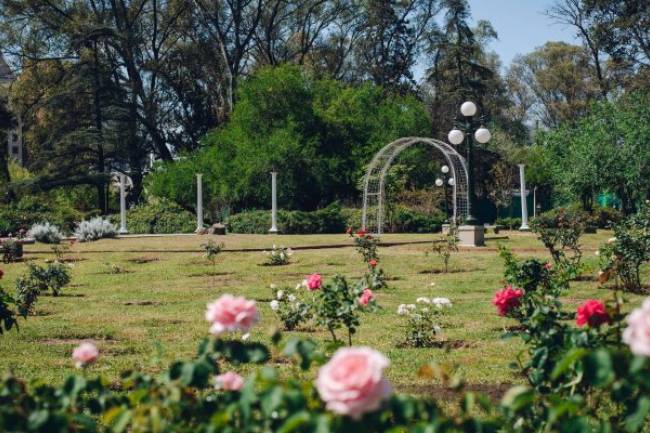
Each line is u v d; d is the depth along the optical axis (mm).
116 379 6695
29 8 43938
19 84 46156
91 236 28734
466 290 13430
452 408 5426
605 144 34812
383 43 52156
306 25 50281
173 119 47094
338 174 40188
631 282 12336
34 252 23109
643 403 2561
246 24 48688
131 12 46156
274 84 39750
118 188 51562
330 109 41094
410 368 6980
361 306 6836
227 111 46062
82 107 43500
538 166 48875
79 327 9852
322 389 2195
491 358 7359
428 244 23828
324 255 20125
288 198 38812
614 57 43094
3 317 7254
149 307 12086
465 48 50000
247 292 13734
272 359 7320
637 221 12305
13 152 53094
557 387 3645
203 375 2980
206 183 39094
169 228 36531
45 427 2592
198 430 2770
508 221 37469
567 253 19688
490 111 59562
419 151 41500
